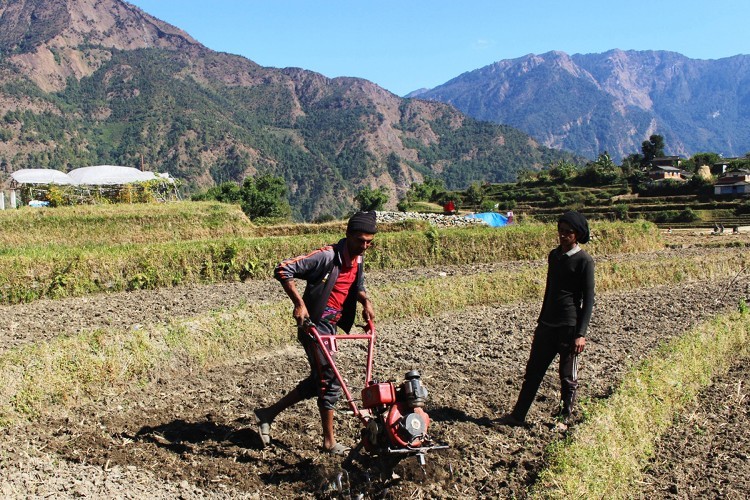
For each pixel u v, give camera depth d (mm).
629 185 117188
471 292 14445
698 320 12852
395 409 5566
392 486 5668
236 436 6676
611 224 27516
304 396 6402
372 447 5738
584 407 7062
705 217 89188
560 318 7230
